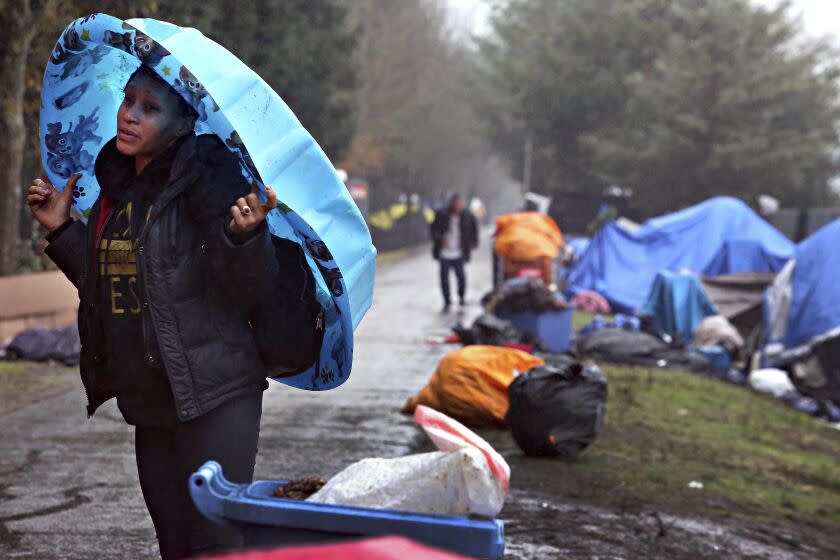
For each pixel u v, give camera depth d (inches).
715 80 1776.6
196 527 108.2
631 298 913.5
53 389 378.3
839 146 1889.8
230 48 995.3
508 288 542.3
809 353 583.8
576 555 197.8
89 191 127.9
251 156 98.1
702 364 572.4
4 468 250.7
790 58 1836.9
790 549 226.7
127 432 300.8
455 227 773.3
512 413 292.5
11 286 478.6
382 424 323.6
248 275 100.9
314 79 1238.3
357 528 83.2
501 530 81.8
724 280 774.5
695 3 1959.9
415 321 679.1
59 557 182.2
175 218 105.0
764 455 365.4
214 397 105.5
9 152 529.7
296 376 120.2
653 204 1867.6
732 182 1796.3
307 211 102.0
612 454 311.0
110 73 120.5
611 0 2295.8
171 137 108.4
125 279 107.9
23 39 524.7
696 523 235.9
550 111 2263.8
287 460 265.4
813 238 628.1
